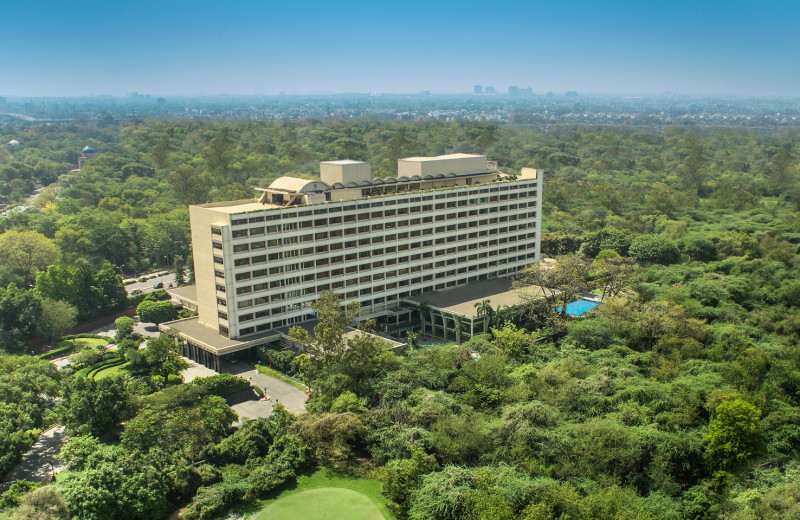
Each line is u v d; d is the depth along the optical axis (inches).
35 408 5452.8
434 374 5994.1
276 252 7288.4
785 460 4798.2
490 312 7849.4
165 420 5073.8
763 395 5506.9
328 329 5994.1
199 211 7239.2
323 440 5260.8
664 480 4485.7
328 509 4596.5
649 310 7249.0
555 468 4655.5
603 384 5669.3
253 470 4901.6
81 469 4480.8
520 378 5969.5
